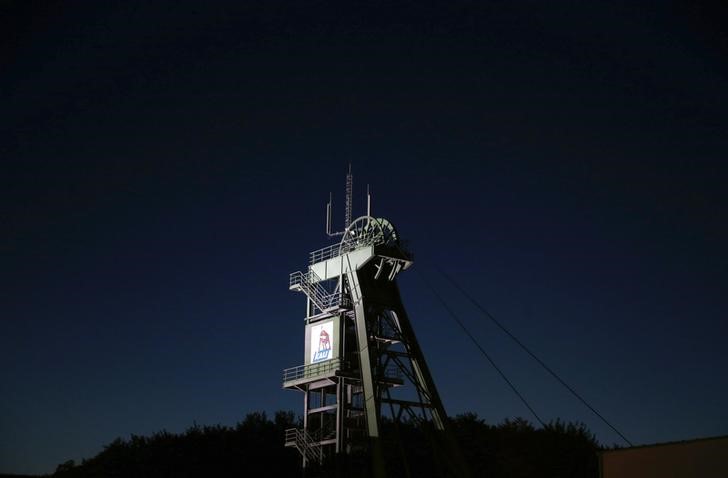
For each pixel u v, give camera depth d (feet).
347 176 214.90
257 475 243.60
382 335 194.29
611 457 122.93
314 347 199.72
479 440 251.60
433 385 190.90
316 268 208.13
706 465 111.34
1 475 250.37
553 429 245.24
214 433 262.47
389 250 195.42
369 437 175.11
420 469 203.10
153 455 257.55
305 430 194.39
